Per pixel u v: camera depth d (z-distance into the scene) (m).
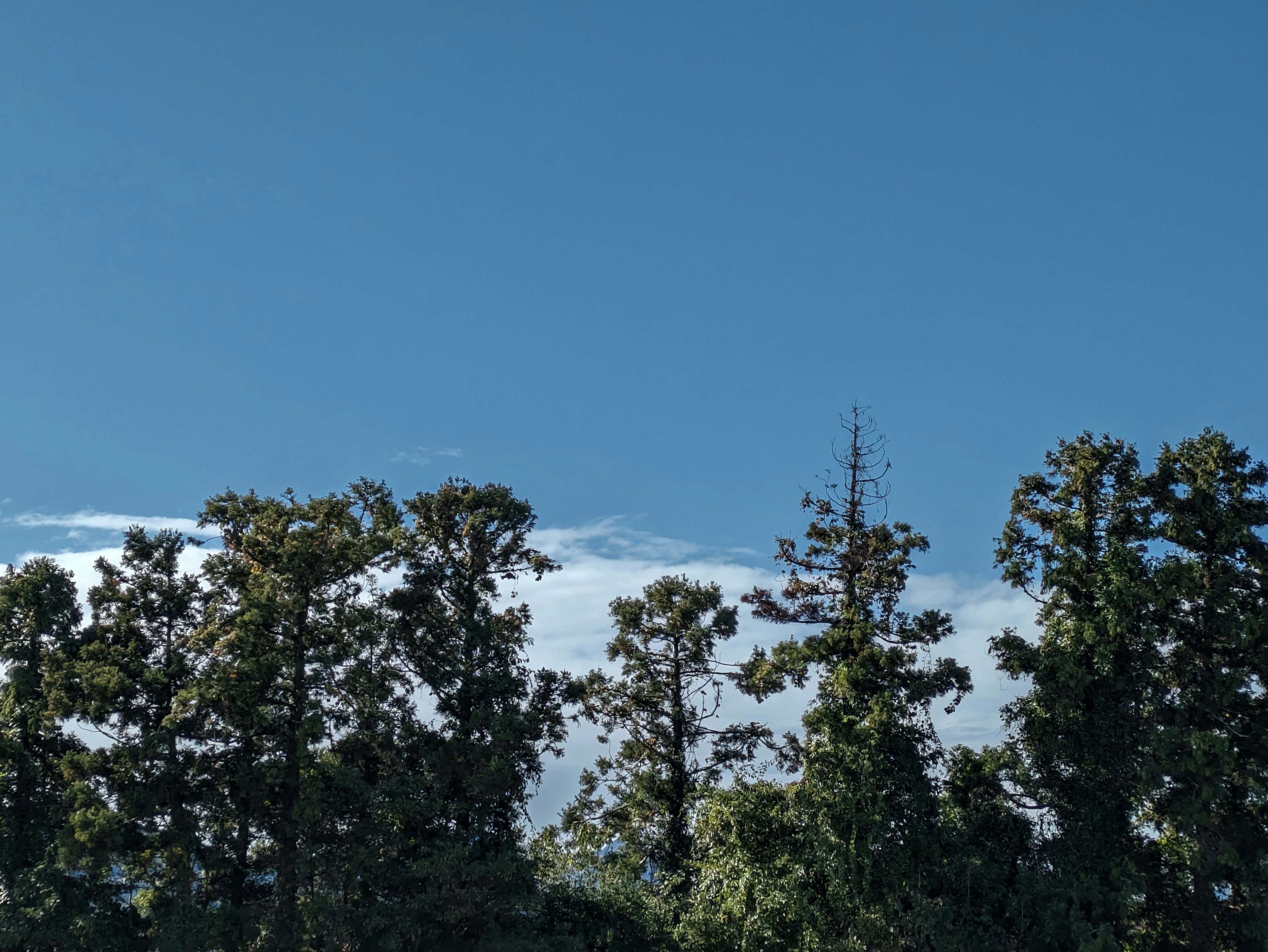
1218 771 32.44
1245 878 32.41
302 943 34.06
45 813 36.72
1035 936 32.94
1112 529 36.31
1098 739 34.44
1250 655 34.12
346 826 36.47
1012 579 37.19
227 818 35.41
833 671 36.75
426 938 36.34
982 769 36.59
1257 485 35.47
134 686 36.31
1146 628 34.16
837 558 38.41
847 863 33.59
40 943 33.53
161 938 33.31
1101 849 33.84
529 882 38.03
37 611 37.81
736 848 36.62
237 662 35.50
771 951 34.78
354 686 36.62
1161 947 34.12
